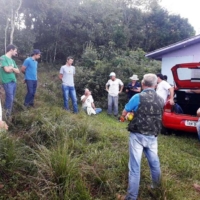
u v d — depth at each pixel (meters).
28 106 5.89
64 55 14.97
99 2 15.62
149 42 21.56
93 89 9.76
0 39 10.80
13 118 4.74
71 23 14.64
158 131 3.04
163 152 4.58
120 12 18.42
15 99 5.98
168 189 3.10
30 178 3.06
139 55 12.28
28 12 12.29
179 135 6.13
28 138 4.16
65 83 7.06
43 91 8.49
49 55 14.81
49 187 2.83
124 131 5.60
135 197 2.93
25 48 11.55
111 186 3.20
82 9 14.84
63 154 3.20
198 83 6.18
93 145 4.36
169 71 11.03
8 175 3.09
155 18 22.34
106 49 12.76
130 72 10.19
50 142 4.12
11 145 3.38
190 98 6.41
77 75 10.14
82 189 2.86
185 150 5.00
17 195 2.83
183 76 6.15
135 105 2.96
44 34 14.16
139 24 21.41
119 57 10.91
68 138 4.25
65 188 2.84
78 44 14.71
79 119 5.35
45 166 3.09
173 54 10.80
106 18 15.59
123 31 15.82
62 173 2.97
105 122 6.66
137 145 2.96
